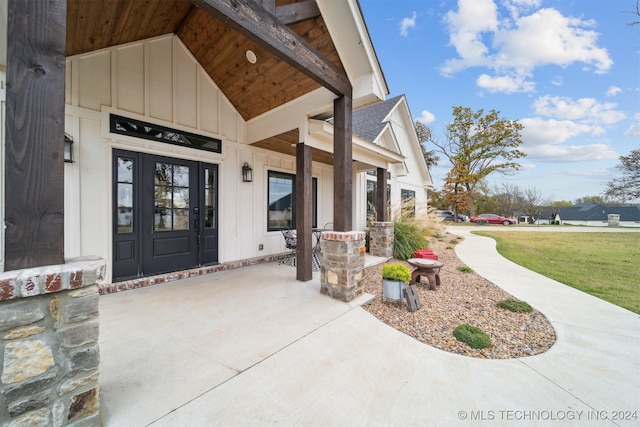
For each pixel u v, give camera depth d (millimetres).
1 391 1134
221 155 5160
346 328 2713
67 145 3418
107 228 3758
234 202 5414
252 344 2350
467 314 3168
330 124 4473
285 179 6645
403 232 6973
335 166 3709
